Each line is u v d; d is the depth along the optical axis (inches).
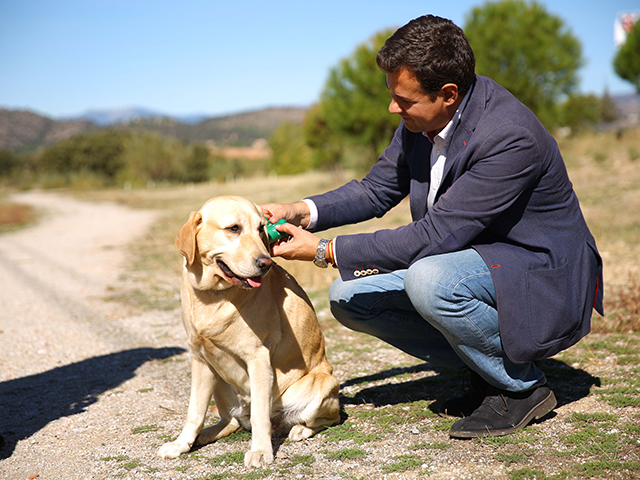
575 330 99.5
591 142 749.9
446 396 126.6
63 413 132.6
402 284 114.7
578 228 100.0
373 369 153.6
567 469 86.4
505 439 98.3
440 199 98.7
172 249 459.5
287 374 107.6
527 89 636.1
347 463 95.3
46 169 2514.8
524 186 94.0
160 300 274.2
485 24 663.1
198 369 104.9
